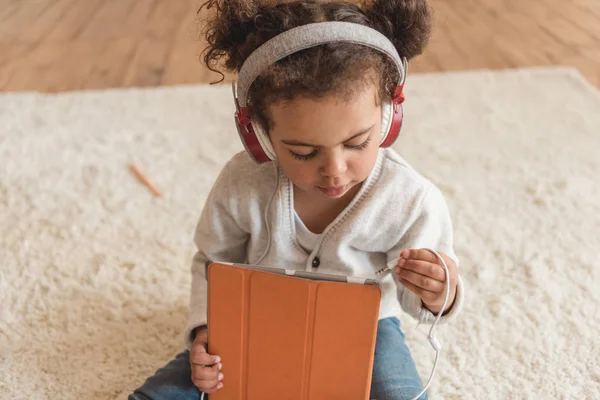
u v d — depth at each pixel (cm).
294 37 65
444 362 103
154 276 121
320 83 64
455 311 83
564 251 126
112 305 114
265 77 67
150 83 195
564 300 114
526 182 146
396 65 71
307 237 87
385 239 87
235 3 71
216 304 78
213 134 166
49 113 174
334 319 76
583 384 100
